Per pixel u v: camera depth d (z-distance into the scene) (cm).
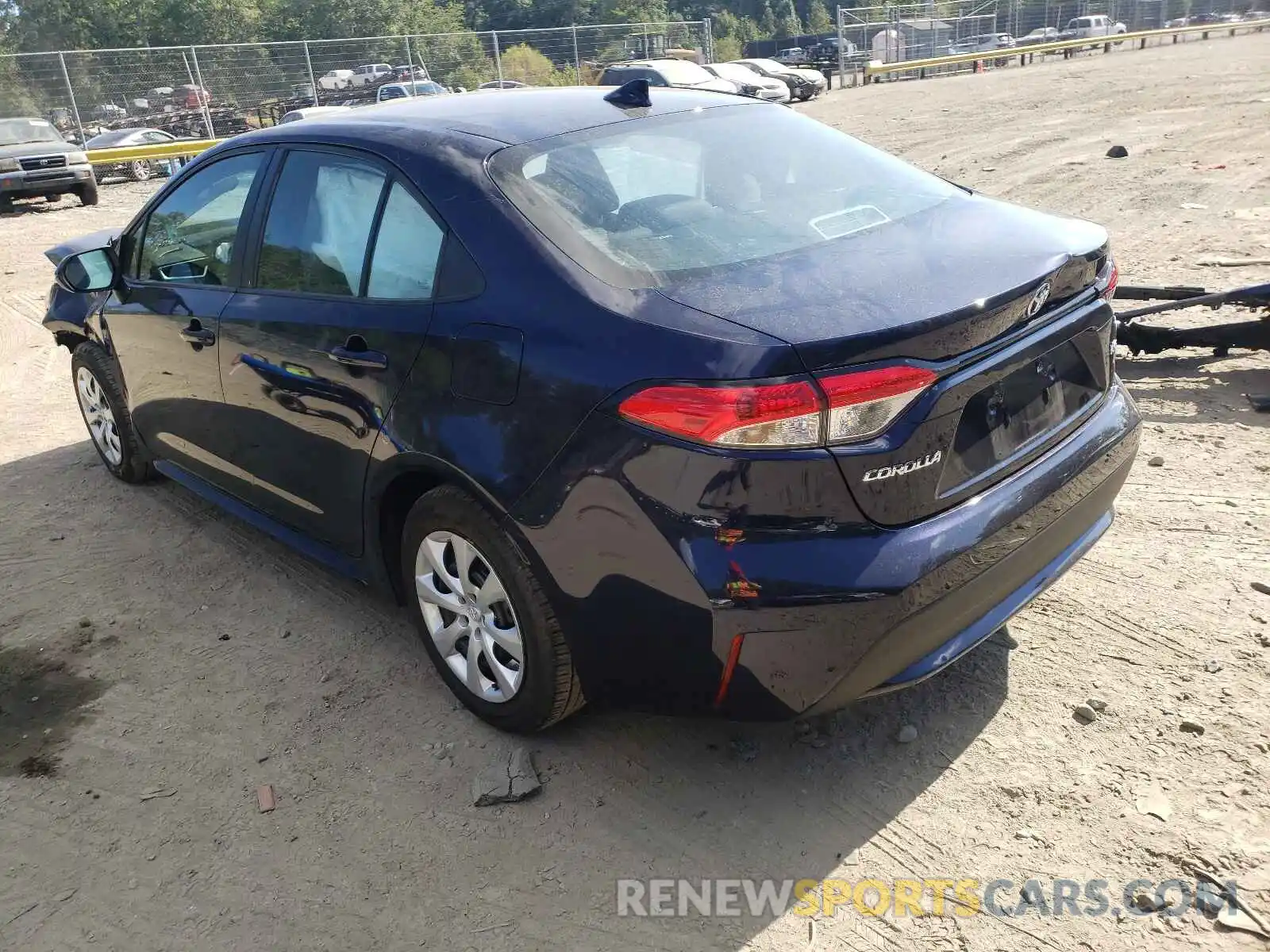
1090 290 276
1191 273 698
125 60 2280
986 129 1688
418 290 280
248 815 270
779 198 291
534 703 273
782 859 246
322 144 325
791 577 218
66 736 306
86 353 462
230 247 359
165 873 252
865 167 321
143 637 357
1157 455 441
